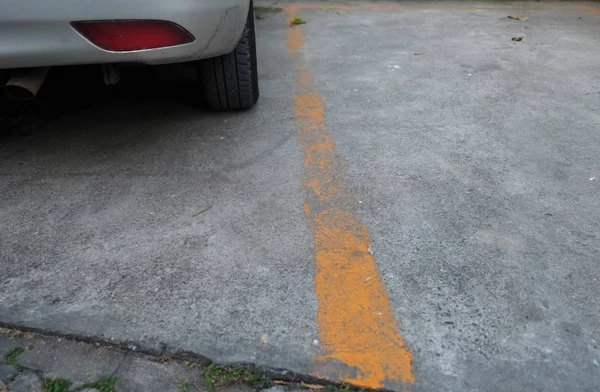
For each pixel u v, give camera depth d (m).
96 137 3.06
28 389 1.57
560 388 1.54
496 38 5.08
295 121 3.25
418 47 4.78
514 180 2.58
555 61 4.35
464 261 2.04
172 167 2.73
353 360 1.65
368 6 6.68
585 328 1.74
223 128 3.16
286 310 1.83
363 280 1.96
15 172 2.70
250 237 2.19
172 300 1.87
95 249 2.13
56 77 3.81
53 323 1.78
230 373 1.61
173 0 2.19
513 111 3.36
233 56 3.00
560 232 2.21
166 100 3.58
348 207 2.38
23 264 2.05
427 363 1.63
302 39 5.11
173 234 2.22
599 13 6.25
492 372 1.60
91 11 2.08
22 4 2.02
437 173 2.65
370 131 3.11
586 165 2.72
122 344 1.71
